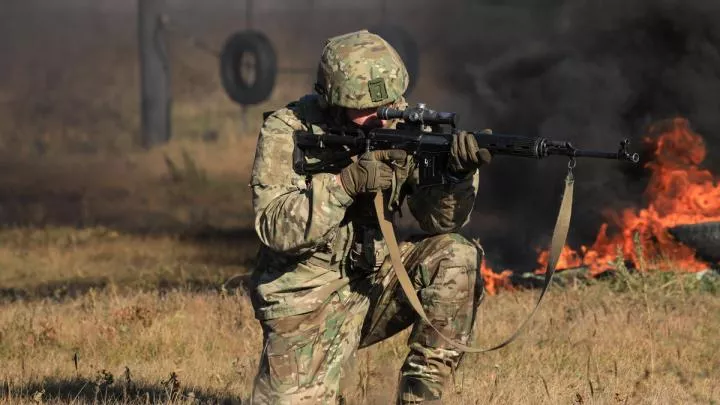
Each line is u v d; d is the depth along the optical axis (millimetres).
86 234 42250
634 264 26391
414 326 12617
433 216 12352
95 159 68562
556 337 19203
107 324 20875
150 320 20906
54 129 83250
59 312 23266
